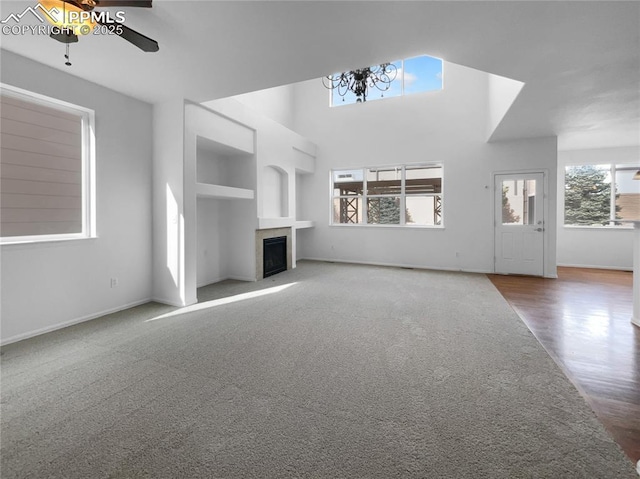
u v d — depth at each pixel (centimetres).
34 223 321
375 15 237
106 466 149
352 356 266
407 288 511
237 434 170
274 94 744
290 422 180
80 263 350
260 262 579
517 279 579
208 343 293
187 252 416
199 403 199
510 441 164
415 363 253
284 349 280
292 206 684
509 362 253
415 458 153
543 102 410
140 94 392
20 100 311
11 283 295
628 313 378
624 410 189
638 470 142
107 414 188
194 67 322
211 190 454
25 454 156
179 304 416
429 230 691
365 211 765
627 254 677
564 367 245
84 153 359
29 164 318
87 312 358
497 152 632
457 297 455
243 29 256
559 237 720
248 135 541
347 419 182
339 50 290
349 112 764
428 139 689
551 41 270
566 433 169
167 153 416
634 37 262
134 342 295
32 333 309
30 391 213
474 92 649
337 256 785
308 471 145
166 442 164
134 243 409
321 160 796
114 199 383
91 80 351
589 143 650
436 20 243
